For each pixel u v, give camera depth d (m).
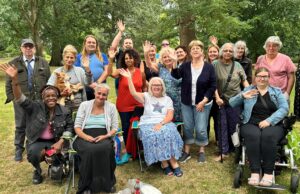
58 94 4.73
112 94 11.61
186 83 5.09
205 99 5.00
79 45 22.73
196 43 5.02
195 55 5.01
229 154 5.59
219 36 13.61
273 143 4.15
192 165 5.22
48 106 4.63
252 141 4.25
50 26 19.92
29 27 18.34
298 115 5.68
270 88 4.57
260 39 18.72
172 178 4.77
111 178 4.36
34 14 17.58
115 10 21.69
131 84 5.00
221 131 5.34
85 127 4.56
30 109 4.60
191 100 5.11
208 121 5.77
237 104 4.68
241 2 14.39
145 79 5.52
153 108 5.00
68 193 4.38
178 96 5.41
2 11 14.83
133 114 5.34
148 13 21.28
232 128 5.37
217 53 5.72
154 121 4.93
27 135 4.63
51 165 4.51
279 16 17.77
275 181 4.58
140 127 4.90
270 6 17.58
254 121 4.48
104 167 4.23
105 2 21.38
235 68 5.23
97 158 4.20
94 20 22.25
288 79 5.11
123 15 21.75
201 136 5.21
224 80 5.25
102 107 4.65
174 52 5.33
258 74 4.52
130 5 21.47
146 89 5.53
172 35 17.03
